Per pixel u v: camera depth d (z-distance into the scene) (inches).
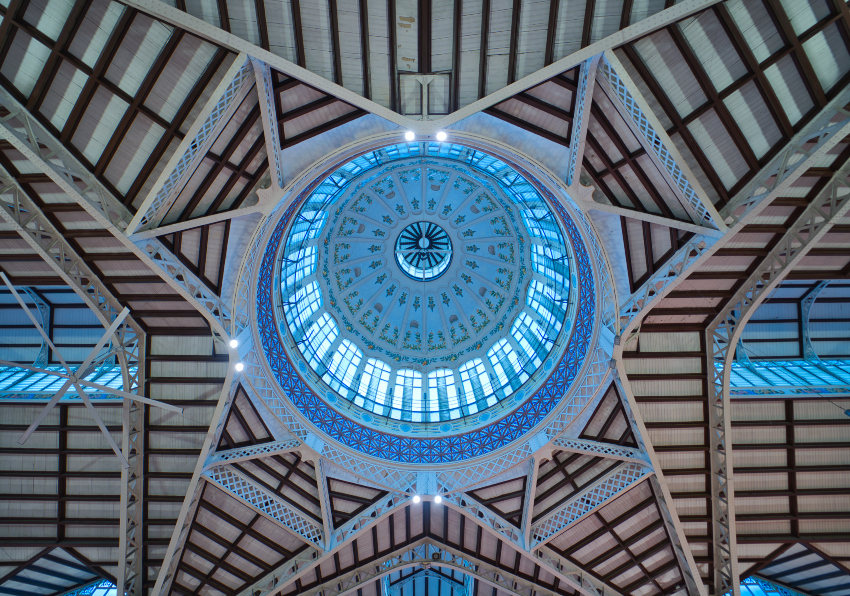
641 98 582.6
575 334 867.4
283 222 824.3
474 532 933.2
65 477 848.9
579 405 834.2
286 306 964.6
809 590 992.2
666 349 818.8
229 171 677.3
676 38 573.9
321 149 682.2
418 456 917.2
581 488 874.8
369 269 1288.1
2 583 916.0
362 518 883.4
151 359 804.6
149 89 597.6
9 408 847.1
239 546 889.5
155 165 636.7
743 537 881.5
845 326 1038.4
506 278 1218.0
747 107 608.7
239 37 557.0
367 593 1008.9
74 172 616.1
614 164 675.4
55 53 563.5
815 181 656.4
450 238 1300.4
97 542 856.9
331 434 900.6
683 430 837.2
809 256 767.7
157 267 672.4
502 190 1193.4
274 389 849.5
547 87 624.4
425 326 1258.6
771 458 871.7
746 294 767.7
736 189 652.1
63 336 1000.2
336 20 567.2
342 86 599.8
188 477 829.2
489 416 954.1
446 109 633.0
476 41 586.2
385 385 1114.7
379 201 1274.6
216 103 584.7
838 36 559.2
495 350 1153.4
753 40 571.2
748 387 876.0
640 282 753.6
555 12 559.2
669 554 880.3
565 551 904.3
